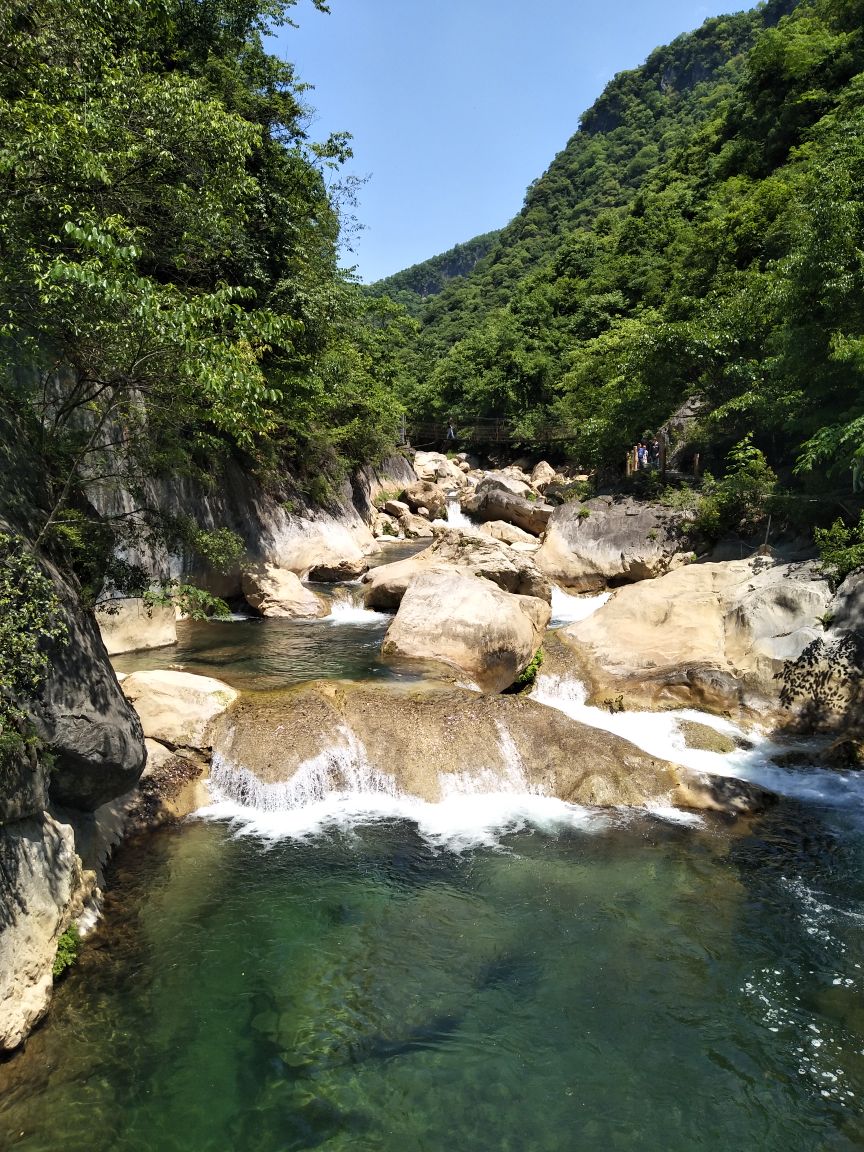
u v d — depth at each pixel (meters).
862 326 13.30
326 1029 5.38
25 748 5.32
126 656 13.25
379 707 10.11
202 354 5.82
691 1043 5.30
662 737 10.92
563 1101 4.81
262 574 17.80
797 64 40.72
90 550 7.43
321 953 6.20
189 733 9.30
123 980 5.78
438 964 6.12
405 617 13.22
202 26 16.38
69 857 6.08
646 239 52.12
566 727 10.05
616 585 19.80
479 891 7.18
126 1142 4.44
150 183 7.55
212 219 8.20
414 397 62.94
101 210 7.24
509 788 9.32
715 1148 4.48
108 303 5.54
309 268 20.17
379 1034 5.36
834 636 11.40
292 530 21.55
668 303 33.53
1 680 4.86
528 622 13.24
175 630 14.91
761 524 17.66
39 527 6.37
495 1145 4.49
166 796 8.52
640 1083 4.96
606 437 25.39
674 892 7.20
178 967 5.96
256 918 6.65
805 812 8.89
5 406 6.79
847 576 12.00
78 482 7.49
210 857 7.66
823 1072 5.05
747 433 20.84
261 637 14.97
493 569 17.02
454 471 47.50
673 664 12.46
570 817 8.74
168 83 7.56
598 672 12.89
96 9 7.63
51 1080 4.83
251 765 8.98
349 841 8.10
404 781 9.14
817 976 6.01
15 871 5.29
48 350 6.98
